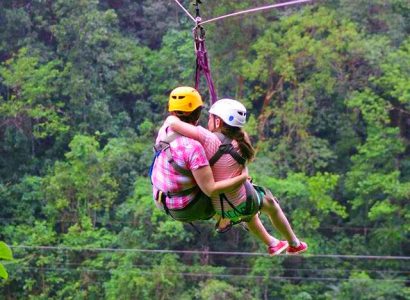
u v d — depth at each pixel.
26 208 31.03
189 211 4.50
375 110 30.97
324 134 33.12
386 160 30.95
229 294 26.55
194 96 4.48
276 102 32.91
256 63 31.55
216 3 32.78
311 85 31.41
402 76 30.83
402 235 29.67
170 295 26.38
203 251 27.97
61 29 32.19
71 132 32.62
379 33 33.28
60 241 29.59
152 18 36.78
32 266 28.75
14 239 29.30
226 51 33.09
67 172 29.61
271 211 4.85
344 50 31.62
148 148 31.47
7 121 31.80
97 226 30.05
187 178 4.41
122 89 33.75
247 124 31.33
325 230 30.83
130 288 26.22
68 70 32.47
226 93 33.47
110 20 33.06
